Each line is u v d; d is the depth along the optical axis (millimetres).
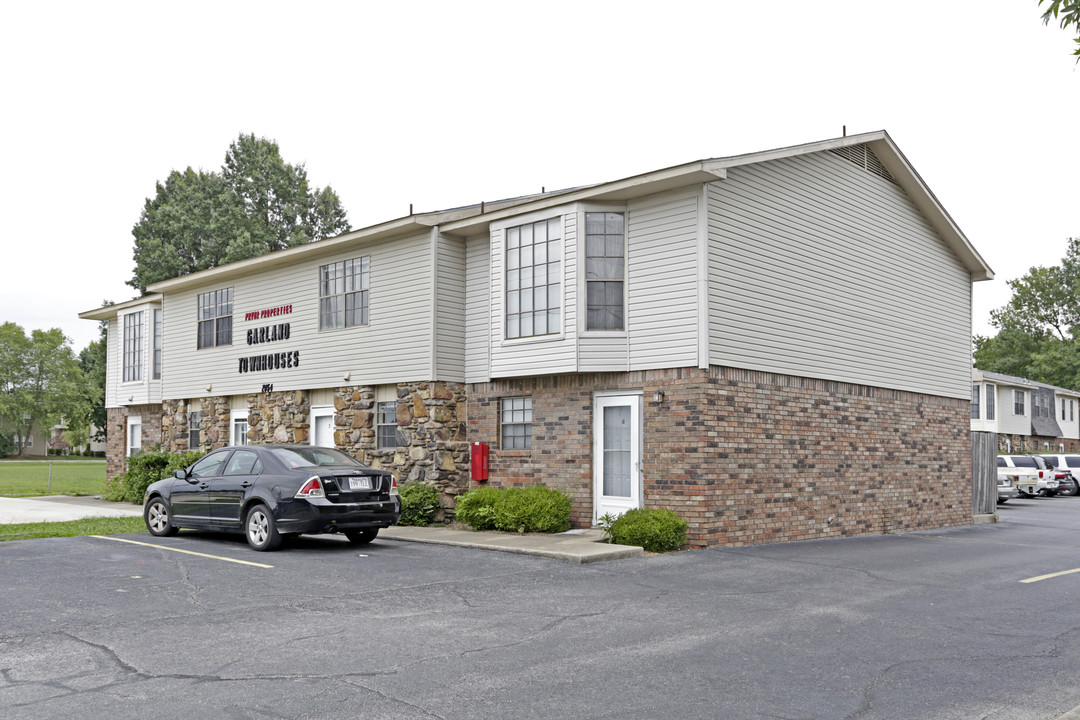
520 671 6422
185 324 23422
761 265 14820
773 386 14875
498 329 15812
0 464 58156
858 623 8250
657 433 14016
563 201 14859
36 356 82688
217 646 7039
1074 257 61688
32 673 6281
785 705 5750
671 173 13539
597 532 14391
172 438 23500
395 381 17500
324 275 19422
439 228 16969
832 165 16797
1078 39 7699
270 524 12172
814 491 15617
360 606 8625
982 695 6059
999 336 63969
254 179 47156
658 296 14172
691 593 9633
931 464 19188
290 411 19875
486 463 16594
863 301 17406
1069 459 36438
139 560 11320
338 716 5418
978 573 11578
